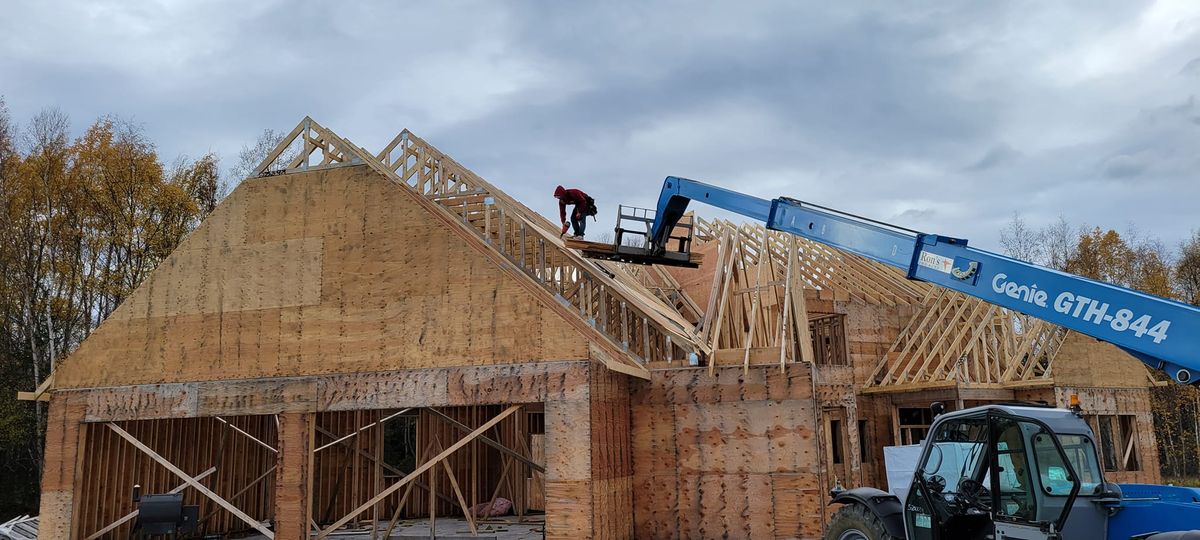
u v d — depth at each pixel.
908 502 8.07
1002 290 6.94
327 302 13.29
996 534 7.00
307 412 12.96
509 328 12.43
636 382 14.05
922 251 7.72
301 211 13.76
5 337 26.08
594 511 11.69
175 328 13.85
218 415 13.31
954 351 20.39
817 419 13.30
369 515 17.58
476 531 14.40
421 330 12.80
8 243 26.12
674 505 13.51
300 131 14.43
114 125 28.78
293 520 12.65
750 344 13.81
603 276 14.81
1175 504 6.20
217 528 15.70
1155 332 5.82
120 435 13.97
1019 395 20.28
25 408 25.48
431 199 15.91
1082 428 6.83
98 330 14.14
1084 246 43.66
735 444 13.47
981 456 7.71
